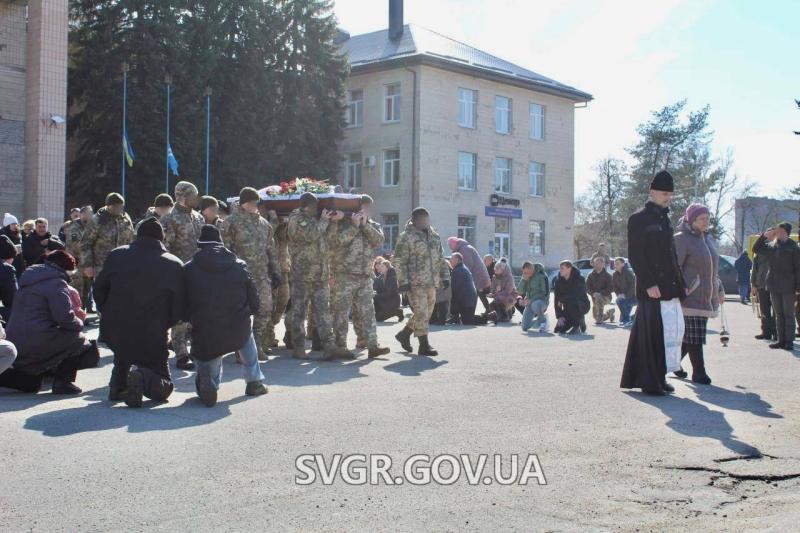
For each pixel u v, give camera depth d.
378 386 8.73
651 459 5.75
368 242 11.32
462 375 9.70
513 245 48.47
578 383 9.19
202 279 7.55
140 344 7.62
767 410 7.66
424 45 45.75
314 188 12.60
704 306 9.45
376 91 45.44
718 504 4.79
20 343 8.00
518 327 18.11
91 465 5.35
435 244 11.84
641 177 64.44
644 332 8.57
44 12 30.67
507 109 48.56
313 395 8.12
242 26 39.50
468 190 46.00
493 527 4.31
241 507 4.55
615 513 4.58
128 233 12.16
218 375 7.77
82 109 38.81
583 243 75.94
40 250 14.95
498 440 6.20
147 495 4.74
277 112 41.16
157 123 35.69
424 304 11.75
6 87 31.72
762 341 14.90
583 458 5.73
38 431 6.34
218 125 38.59
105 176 37.41
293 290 11.02
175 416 6.98
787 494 5.03
